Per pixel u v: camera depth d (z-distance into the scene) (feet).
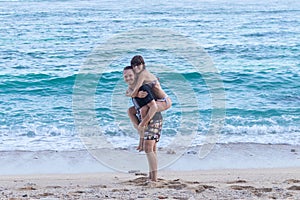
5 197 15.94
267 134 32.37
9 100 44.21
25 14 120.67
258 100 44.55
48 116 37.78
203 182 20.20
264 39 84.74
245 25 101.35
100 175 22.80
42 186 19.63
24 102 43.34
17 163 25.64
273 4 143.74
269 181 20.57
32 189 18.56
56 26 99.86
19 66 62.03
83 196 15.94
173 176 22.21
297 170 24.32
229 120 36.50
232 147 28.43
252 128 33.50
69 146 28.78
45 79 51.88
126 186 18.56
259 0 157.38
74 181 21.16
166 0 152.35
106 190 17.44
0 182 21.12
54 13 121.70
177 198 15.46
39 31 93.81
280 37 86.94
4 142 30.04
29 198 15.58
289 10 128.06
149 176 19.53
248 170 24.20
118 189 17.65
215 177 22.04
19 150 28.09
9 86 49.78
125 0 152.15
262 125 35.12
